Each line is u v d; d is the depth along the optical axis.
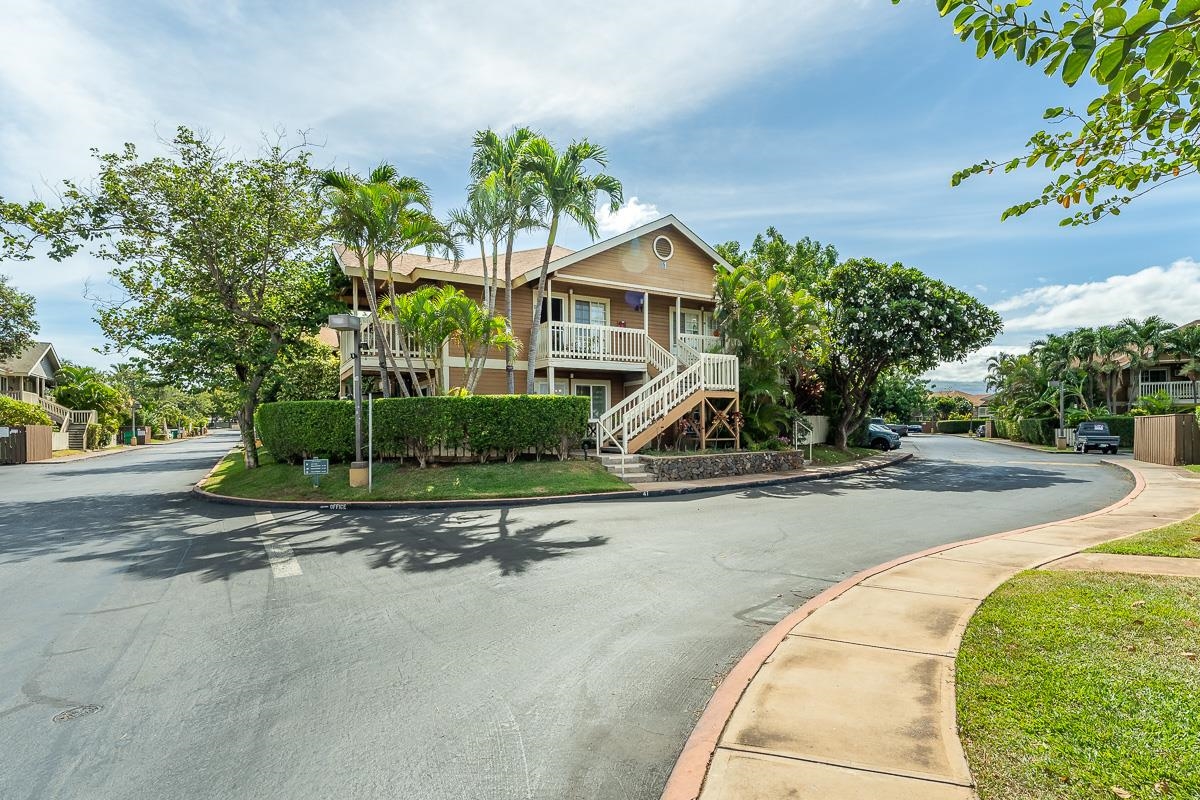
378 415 15.08
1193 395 36.31
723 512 10.93
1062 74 2.69
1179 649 3.96
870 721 3.19
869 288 22.08
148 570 7.38
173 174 16.42
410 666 4.38
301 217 17.62
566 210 17.12
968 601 5.21
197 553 8.30
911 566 6.51
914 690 3.53
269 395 25.22
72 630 5.26
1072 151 4.04
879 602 5.23
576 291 21.69
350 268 18.91
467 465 14.86
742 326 19.59
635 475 14.97
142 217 16.08
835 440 26.20
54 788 2.95
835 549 7.88
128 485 18.38
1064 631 4.34
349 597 6.10
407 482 13.61
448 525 9.91
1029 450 31.78
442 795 2.83
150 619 5.54
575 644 4.73
